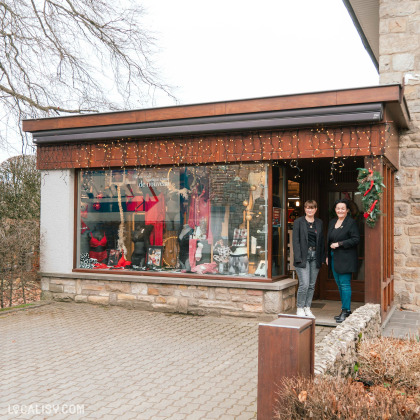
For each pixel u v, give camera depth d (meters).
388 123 6.63
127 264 8.84
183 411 3.98
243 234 7.92
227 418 3.84
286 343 3.02
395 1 8.53
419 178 8.28
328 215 9.24
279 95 6.98
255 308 7.58
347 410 2.65
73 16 13.02
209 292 7.92
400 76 8.44
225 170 8.05
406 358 4.23
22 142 12.13
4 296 10.21
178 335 6.67
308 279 7.11
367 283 6.67
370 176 6.64
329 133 6.98
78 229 9.20
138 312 8.27
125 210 8.91
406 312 8.09
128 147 8.55
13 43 12.07
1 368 5.18
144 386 4.60
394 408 2.71
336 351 3.82
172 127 7.84
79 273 8.95
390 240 8.00
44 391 4.47
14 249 9.57
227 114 7.39
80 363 5.36
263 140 7.44
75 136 8.70
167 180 8.55
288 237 8.92
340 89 6.61
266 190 7.73
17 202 13.98
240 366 5.23
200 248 8.27
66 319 7.72
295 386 2.87
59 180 9.20
